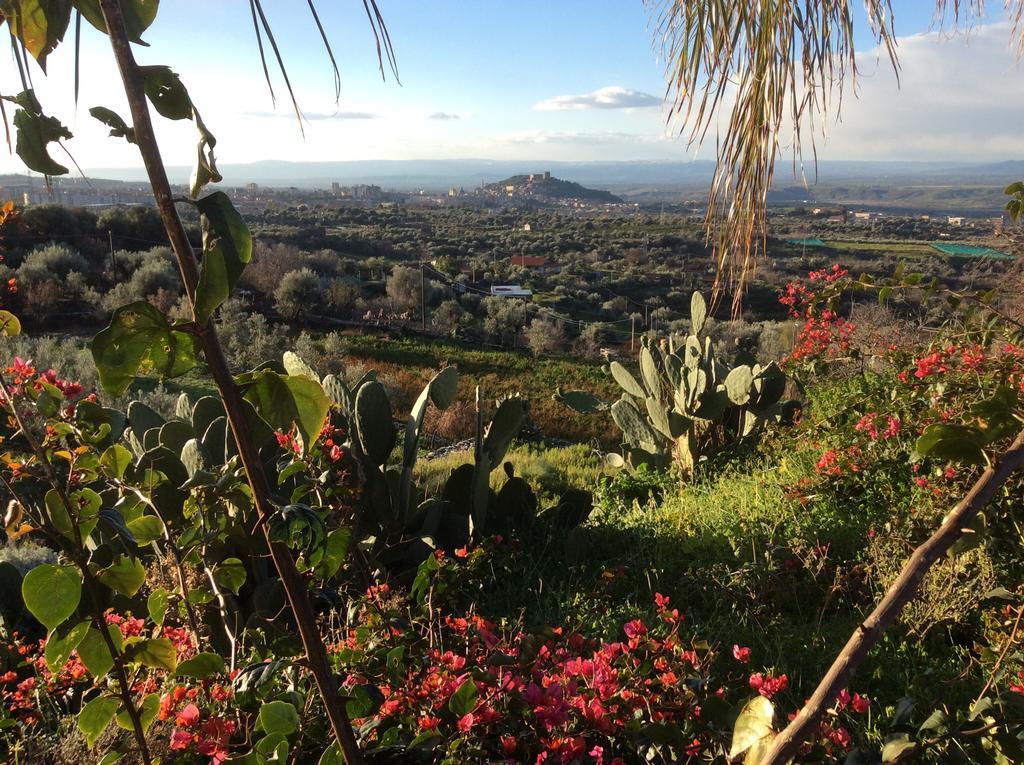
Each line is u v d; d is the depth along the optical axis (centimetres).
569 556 422
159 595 188
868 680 273
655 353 750
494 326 4262
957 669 262
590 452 1234
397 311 4488
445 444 1795
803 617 332
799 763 154
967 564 294
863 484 438
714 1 119
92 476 154
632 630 204
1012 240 474
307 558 106
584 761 176
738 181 122
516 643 230
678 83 126
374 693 170
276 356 2755
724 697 204
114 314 80
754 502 469
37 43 87
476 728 178
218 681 194
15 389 146
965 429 88
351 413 423
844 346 530
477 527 459
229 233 81
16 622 388
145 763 150
